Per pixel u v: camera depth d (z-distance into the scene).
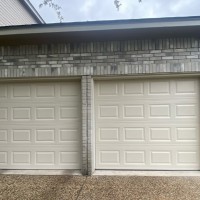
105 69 5.09
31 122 5.48
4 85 5.54
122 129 5.30
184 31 4.77
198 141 5.16
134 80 5.29
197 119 5.16
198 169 5.16
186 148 5.18
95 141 5.34
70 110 5.39
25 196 3.98
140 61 5.04
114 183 4.54
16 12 9.36
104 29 4.62
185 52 4.95
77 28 4.67
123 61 5.07
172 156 5.21
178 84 5.20
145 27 4.54
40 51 5.26
